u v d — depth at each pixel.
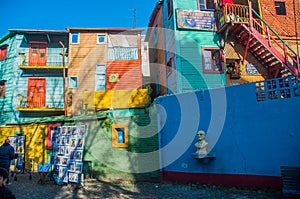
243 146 8.65
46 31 19.91
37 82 20.42
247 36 14.62
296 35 15.32
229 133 9.05
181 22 15.08
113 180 10.75
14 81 20.16
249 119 8.64
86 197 7.76
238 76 15.03
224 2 14.99
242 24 14.01
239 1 16.14
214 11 15.60
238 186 8.55
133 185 9.73
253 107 8.59
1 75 20.83
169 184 9.77
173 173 10.14
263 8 16.34
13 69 20.30
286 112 7.86
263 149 8.20
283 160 7.74
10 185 9.62
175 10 15.34
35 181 10.54
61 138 10.20
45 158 13.91
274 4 16.53
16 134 15.38
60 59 20.61
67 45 20.80
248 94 8.77
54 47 20.83
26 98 20.00
